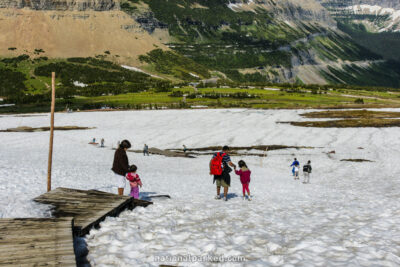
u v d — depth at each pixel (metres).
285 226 11.68
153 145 83.25
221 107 184.25
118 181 15.30
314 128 104.00
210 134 96.12
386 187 28.34
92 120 135.50
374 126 104.12
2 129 110.81
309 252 8.60
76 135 94.19
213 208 15.15
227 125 120.44
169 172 42.22
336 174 44.44
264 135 94.12
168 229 10.75
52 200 13.09
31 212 11.24
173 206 15.02
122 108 187.00
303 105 192.75
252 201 18.34
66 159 48.62
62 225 9.22
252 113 151.50
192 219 12.66
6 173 22.56
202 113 153.25
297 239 9.90
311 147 78.75
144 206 14.63
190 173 43.03
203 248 8.95
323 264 7.66
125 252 8.62
